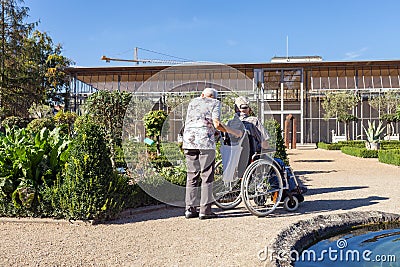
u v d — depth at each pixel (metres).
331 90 36.97
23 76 33.81
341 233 4.54
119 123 8.41
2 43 32.94
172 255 4.25
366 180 10.44
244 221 5.84
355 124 36.31
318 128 37.16
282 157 9.21
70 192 5.79
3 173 6.09
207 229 5.38
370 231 4.62
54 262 4.05
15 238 4.97
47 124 20.28
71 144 6.41
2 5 33.12
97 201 5.77
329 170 13.20
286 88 37.97
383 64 36.81
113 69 36.56
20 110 33.81
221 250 4.40
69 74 37.28
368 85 37.12
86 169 5.82
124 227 5.54
